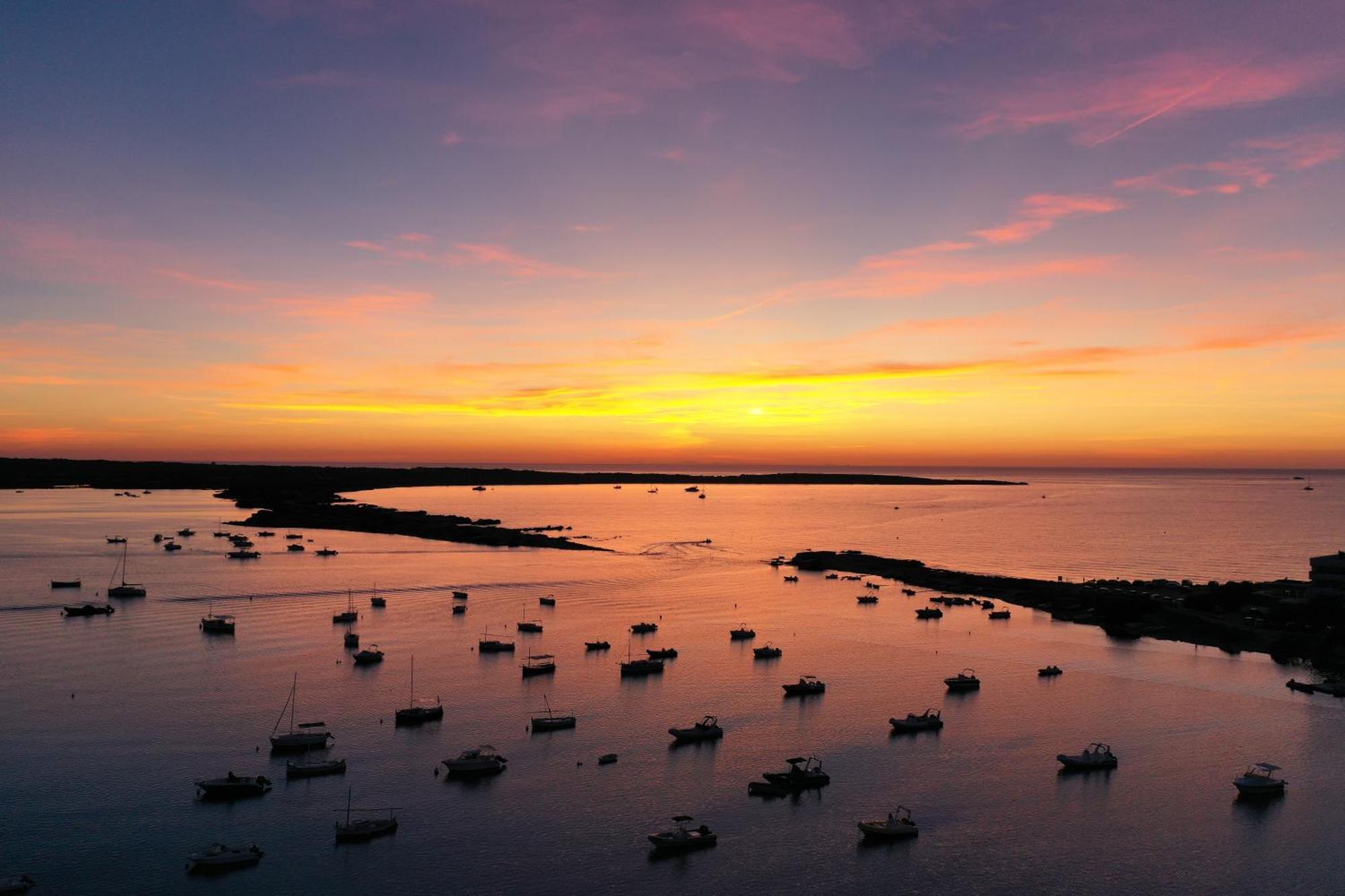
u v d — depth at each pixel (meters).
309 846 71.88
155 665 123.69
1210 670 131.00
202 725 98.38
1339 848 74.50
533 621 162.00
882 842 74.75
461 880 67.44
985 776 88.50
